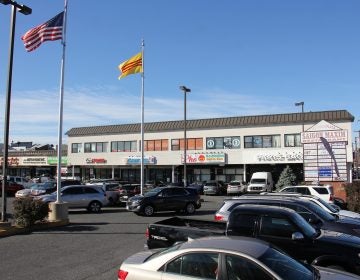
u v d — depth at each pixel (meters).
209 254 5.88
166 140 60.38
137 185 35.25
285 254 6.24
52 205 19.11
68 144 68.81
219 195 48.84
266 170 54.09
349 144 48.34
